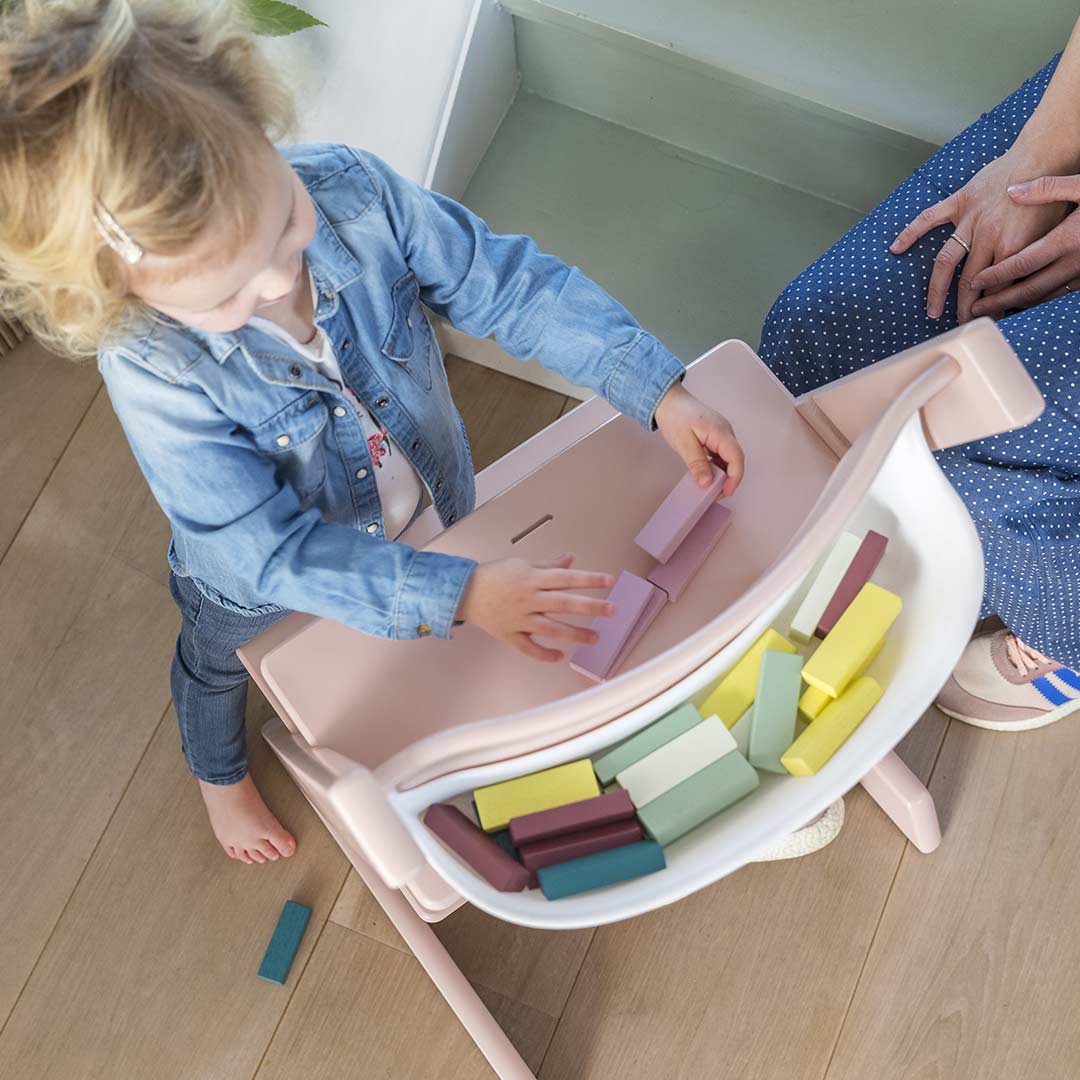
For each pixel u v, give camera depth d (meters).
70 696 1.31
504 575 0.74
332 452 0.87
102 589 1.35
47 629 1.33
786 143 1.42
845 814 1.30
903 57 1.33
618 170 1.49
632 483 0.86
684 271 1.45
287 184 0.61
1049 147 1.04
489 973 1.23
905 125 1.31
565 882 0.77
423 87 1.23
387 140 1.22
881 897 1.27
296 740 0.80
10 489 1.38
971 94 1.32
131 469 1.40
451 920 1.24
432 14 1.19
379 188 0.80
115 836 1.26
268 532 0.77
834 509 0.66
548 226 1.46
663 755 0.83
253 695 1.33
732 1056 1.21
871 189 1.44
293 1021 1.20
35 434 1.40
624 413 0.88
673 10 1.33
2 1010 1.19
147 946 1.22
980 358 0.70
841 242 1.15
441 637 0.76
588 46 1.38
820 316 1.11
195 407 0.73
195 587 0.94
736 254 1.46
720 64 1.32
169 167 0.55
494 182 1.47
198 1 0.59
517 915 0.69
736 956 1.24
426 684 0.78
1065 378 0.93
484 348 1.44
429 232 0.84
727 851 0.73
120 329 0.68
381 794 0.58
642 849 0.78
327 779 0.66
